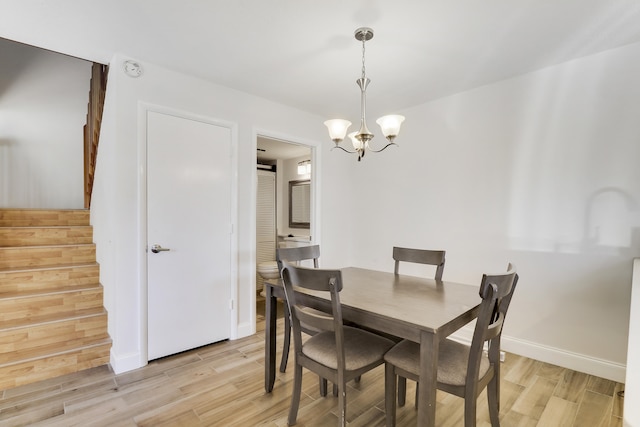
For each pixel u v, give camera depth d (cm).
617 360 223
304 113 355
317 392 209
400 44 217
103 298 277
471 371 140
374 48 223
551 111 249
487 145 284
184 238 264
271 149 488
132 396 202
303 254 251
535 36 207
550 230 250
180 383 218
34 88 412
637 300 152
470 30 201
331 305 162
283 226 573
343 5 177
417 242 336
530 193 260
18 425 173
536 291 256
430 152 324
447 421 181
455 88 291
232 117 292
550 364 247
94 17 189
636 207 215
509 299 161
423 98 316
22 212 331
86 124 402
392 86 287
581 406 194
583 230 235
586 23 193
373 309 156
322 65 248
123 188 233
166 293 254
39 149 413
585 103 234
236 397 202
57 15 187
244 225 302
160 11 184
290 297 173
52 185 420
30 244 307
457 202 304
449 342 178
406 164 346
